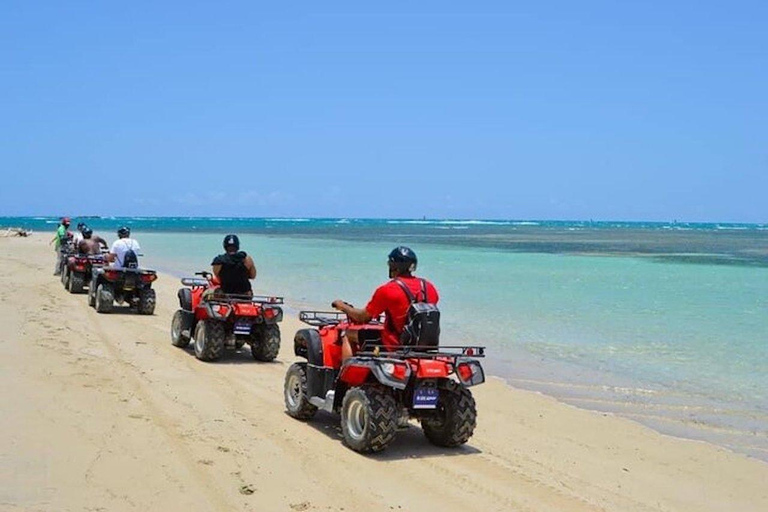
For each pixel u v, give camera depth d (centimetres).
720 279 2727
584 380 1106
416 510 574
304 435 765
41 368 962
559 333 1499
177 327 1240
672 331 1530
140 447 675
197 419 788
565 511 590
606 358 1262
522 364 1210
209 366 1104
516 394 1017
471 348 729
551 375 1138
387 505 581
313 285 2314
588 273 2966
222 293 1146
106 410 788
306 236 7631
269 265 3216
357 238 7031
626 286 2430
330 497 591
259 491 593
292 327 1534
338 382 775
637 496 640
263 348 1159
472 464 702
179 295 1244
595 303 1970
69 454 638
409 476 656
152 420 767
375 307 732
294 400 838
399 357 699
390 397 706
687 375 1142
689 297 2127
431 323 714
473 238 7350
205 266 3200
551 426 862
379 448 707
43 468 601
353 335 764
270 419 819
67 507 529
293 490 601
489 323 1622
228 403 876
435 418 759
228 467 643
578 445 790
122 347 1195
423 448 750
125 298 1672
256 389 966
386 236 7781
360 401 709
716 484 686
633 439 823
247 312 1132
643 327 1580
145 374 996
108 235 6875
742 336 1477
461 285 2439
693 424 892
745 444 820
